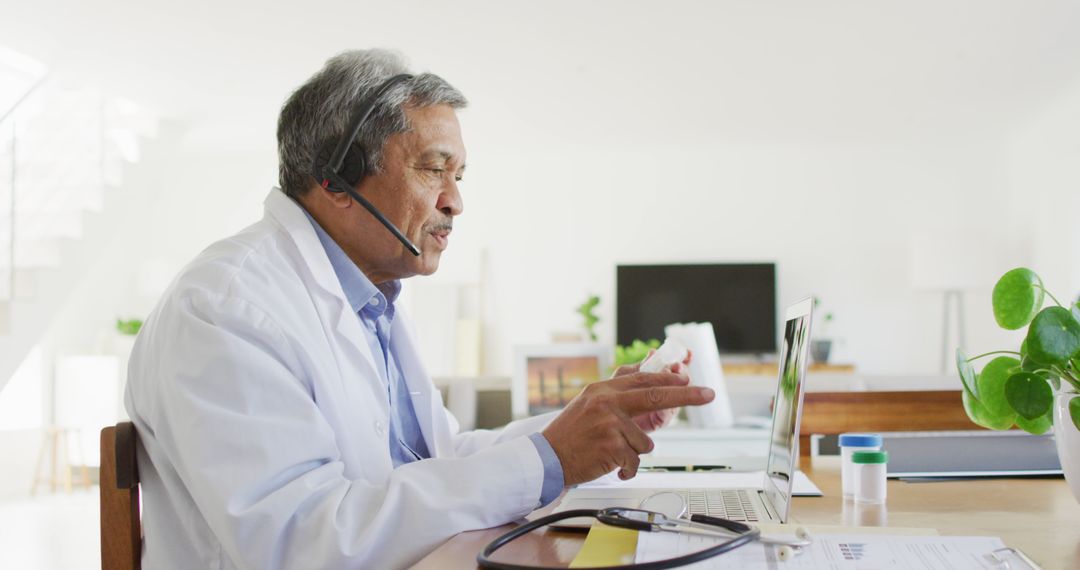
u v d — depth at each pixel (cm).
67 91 584
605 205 801
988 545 70
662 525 77
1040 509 98
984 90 612
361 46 522
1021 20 482
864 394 178
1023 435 141
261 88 601
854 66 562
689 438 220
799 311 101
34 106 560
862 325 774
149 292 727
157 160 662
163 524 91
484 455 86
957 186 771
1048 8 465
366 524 80
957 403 177
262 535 79
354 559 77
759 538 72
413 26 491
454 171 115
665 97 633
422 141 110
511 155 810
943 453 130
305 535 79
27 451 643
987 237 695
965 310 755
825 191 783
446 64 559
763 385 303
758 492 108
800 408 87
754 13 473
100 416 584
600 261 798
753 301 769
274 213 110
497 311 804
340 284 112
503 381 385
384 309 118
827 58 546
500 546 74
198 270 96
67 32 491
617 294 781
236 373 85
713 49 530
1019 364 97
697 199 793
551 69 570
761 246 785
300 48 523
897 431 176
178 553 91
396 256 112
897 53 536
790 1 455
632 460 87
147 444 92
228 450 82
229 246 102
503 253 805
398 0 453
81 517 477
